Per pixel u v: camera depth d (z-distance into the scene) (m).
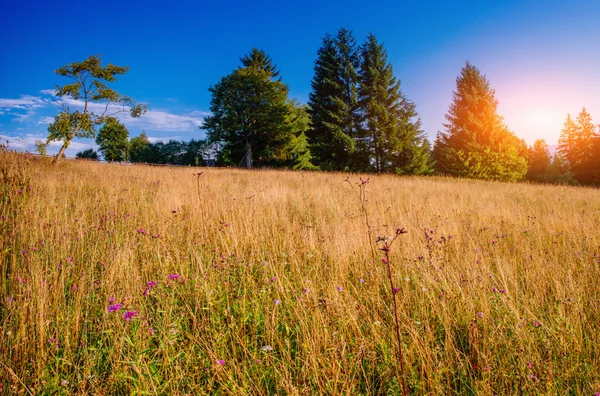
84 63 13.35
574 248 4.07
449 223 5.24
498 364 1.97
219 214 5.36
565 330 2.15
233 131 32.97
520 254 3.81
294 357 2.10
